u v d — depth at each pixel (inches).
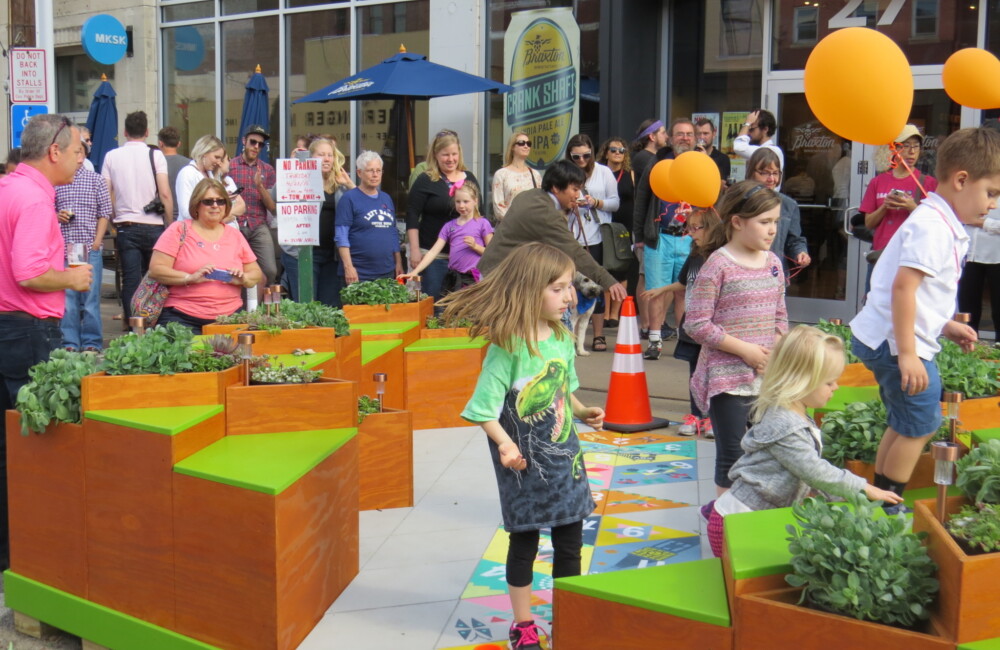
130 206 390.6
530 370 141.8
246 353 174.1
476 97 490.0
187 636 151.9
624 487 224.8
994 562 97.8
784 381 139.7
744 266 181.2
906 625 103.0
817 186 410.6
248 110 535.2
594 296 348.2
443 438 266.2
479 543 191.6
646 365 353.7
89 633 161.0
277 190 280.7
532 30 464.1
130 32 629.6
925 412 151.9
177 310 242.2
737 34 424.5
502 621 158.7
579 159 366.0
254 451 159.6
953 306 151.3
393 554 186.4
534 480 142.6
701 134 374.6
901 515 108.7
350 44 536.4
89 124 514.6
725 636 110.8
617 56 425.7
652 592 117.3
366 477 209.6
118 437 155.3
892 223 295.6
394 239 346.0
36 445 164.9
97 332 370.9
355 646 150.6
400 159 493.4
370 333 271.1
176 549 151.6
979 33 371.2
